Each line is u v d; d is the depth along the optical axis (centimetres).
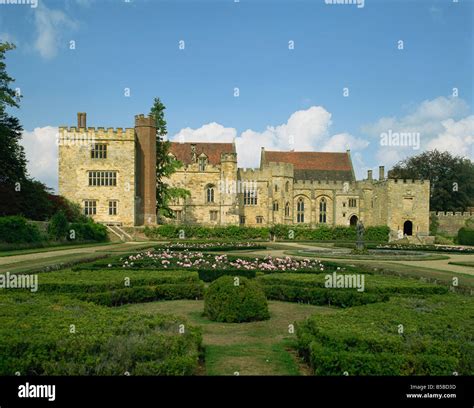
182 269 2209
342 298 1669
